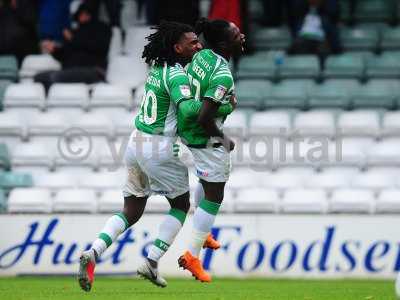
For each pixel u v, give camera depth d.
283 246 41.91
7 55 57.34
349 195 45.34
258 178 47.56
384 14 62.53
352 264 41.66
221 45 29.70
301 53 56.56
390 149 49.62
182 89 27.98
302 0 57.69
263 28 60.69
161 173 28.83
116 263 42.06
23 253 42.44
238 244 42.06
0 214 42.66
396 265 41.56
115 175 47.81
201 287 34.44
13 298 27.89
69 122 51.94
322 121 50.62
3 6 57.66
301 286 36.00
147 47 28.88
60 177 48.22
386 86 54.72
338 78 55.72
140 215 29.70
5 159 49.75
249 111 52.62
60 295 29.09
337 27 57.72
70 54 56.00
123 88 53.41
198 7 56.09
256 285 36.44
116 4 57.91
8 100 53.69
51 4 57.81
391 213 44.97
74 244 42.28
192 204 44.12
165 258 42.16
